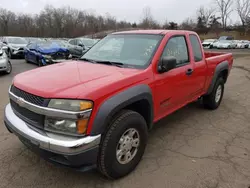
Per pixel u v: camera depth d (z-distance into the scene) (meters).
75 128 2.30
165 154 3.36
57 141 2.28
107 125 2.52
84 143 2.30
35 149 2.48
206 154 3.38
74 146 2.25
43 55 11.22
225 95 6.65
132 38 3.72
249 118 4.81
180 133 4.06
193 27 65.94
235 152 3.45
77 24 56.44
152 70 3.12
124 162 2.79
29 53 12.91
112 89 2.52
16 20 54.25
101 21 55.75
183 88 3.82
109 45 3.86
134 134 2.87
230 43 33.34
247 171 2.98
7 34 53.16
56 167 2.99
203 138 3.88
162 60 3.18
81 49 13.56
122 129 2.61
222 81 5.29
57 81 2.61
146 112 3.13
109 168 2.60
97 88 2.41
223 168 3.04
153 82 3.07
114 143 2.56
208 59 4.61
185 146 3.60
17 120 2.68
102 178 2.80
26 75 3.01
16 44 15.94
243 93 6.91
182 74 3.70
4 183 2.68
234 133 4.10
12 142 3.59
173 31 3.77
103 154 2.51
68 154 2.26
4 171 2.90
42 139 2.33
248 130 4.23
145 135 3.01
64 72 2.96
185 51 3.95
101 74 2.83
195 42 4.30
